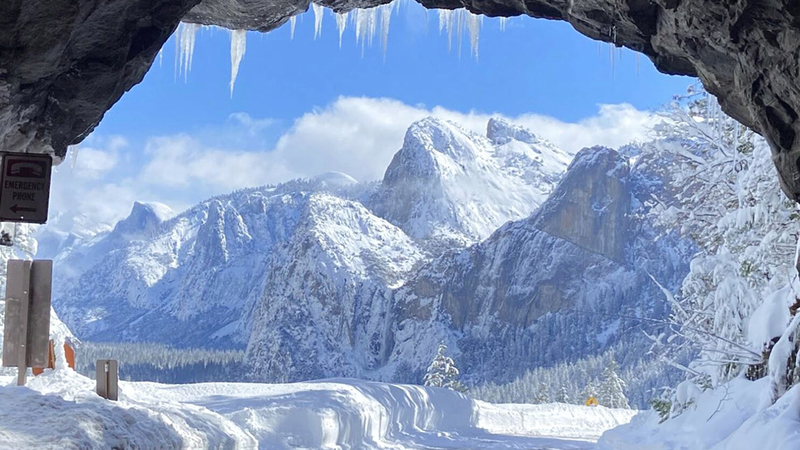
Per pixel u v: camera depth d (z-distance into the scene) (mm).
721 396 17719
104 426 9719
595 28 16047
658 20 14469
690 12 12906
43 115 14258
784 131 12656
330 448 17984
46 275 11656
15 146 14156
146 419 11281
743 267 21375
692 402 19125
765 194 21078
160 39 15188
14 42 11727
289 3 17453
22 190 11406
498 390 142375
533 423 31078
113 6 13195
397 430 23125
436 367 76875
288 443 17672
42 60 12234
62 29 11969
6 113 12969
